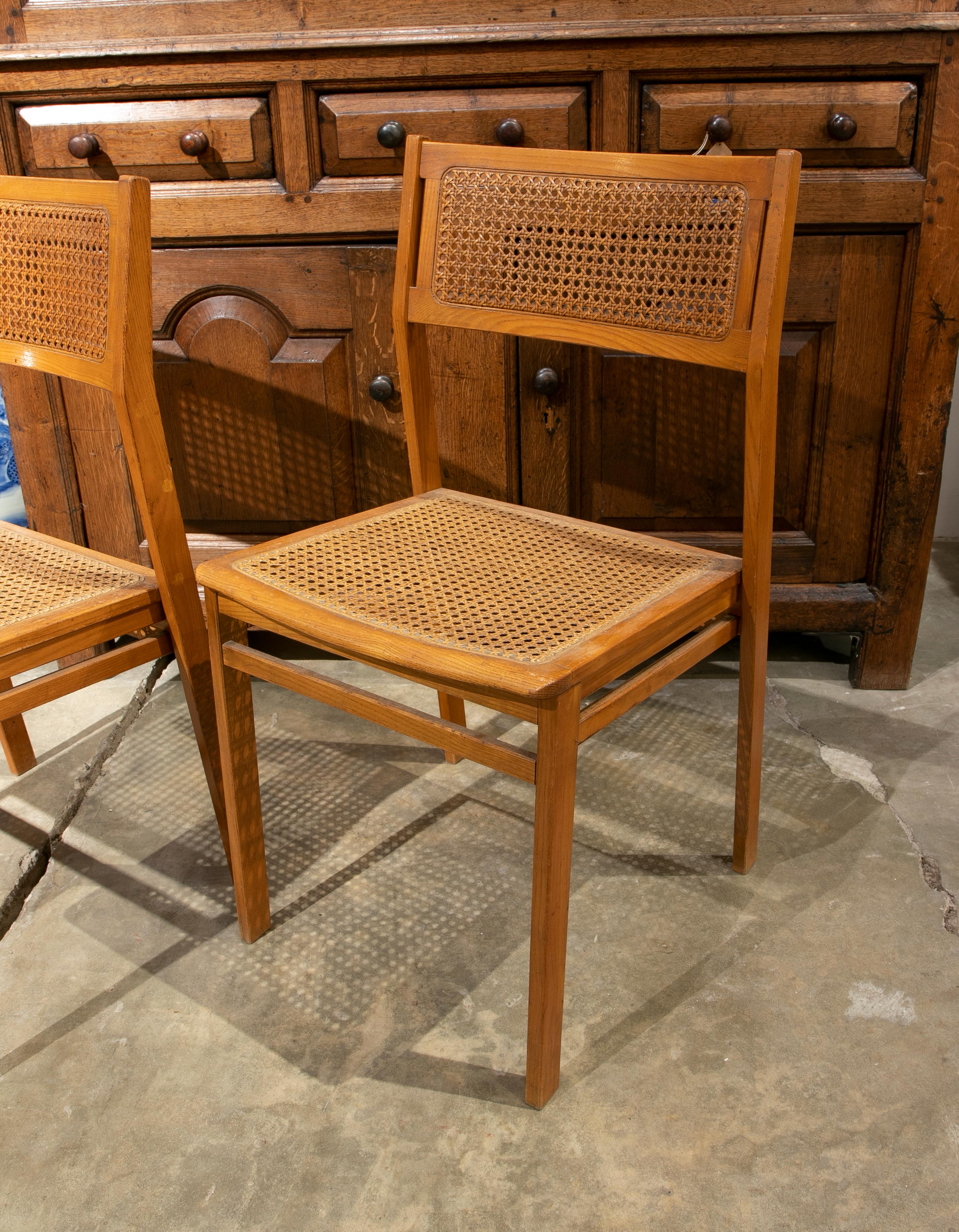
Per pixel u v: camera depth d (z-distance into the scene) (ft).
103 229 3.57
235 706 3.78
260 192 5.07
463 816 4.90
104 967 4.06
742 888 4.37
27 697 3.57
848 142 4.73
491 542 3.90
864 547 5.58
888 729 5.47
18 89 4.99
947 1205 3.09
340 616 3.28
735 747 5.36
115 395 3.60
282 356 5.41
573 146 4.90
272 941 4.17
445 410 5.41
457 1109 3.44
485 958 4.06
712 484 5.49
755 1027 3.71
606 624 3.23
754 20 4.58
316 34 4.75
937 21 4.48
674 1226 3.05
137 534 5.86
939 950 4.02
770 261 3.43
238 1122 3.42
